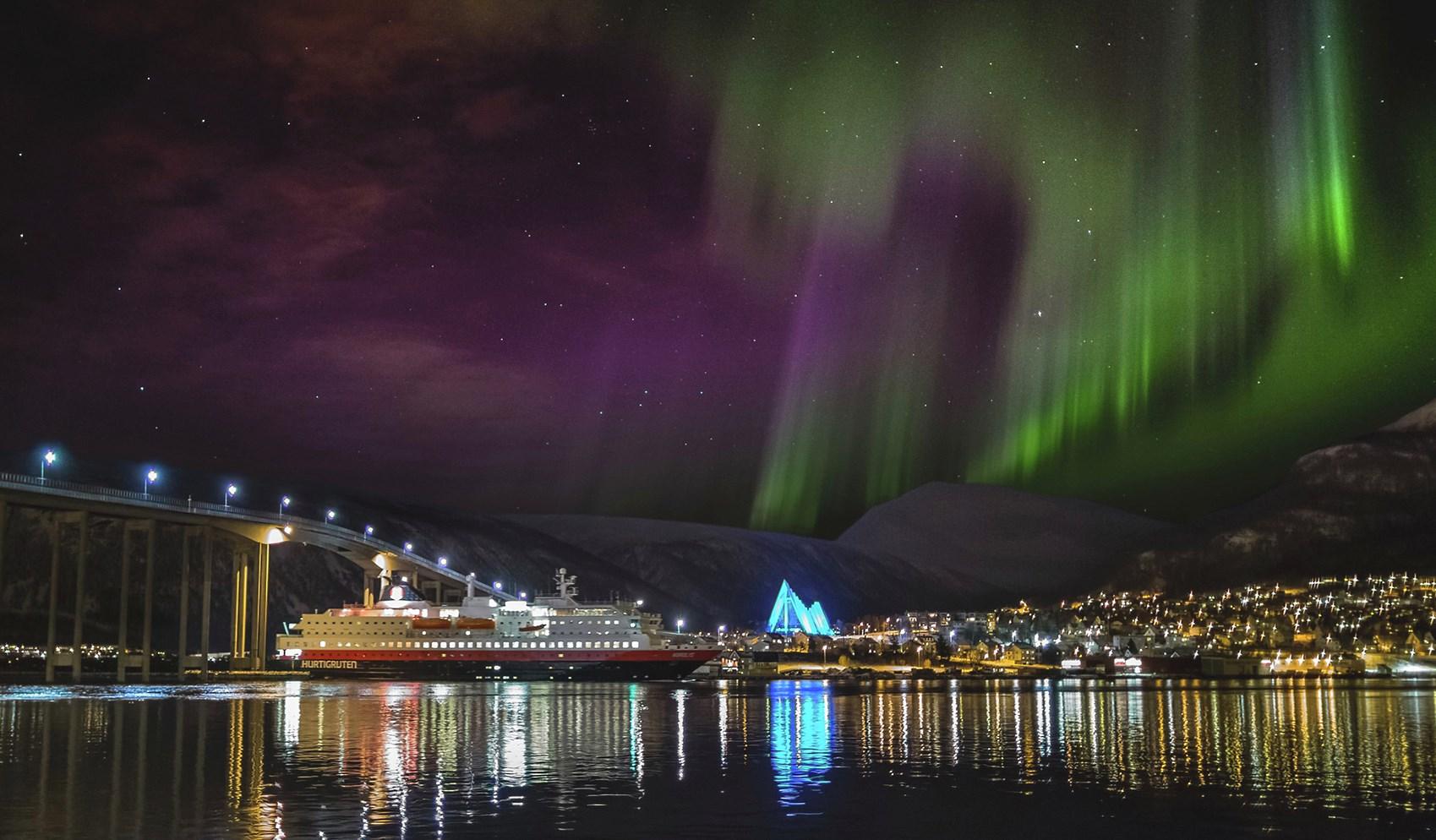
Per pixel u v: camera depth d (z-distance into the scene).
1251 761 69.88
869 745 78.88
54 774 60.50
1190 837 44.72
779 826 46.09
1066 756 72.25
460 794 53.88
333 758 68.50
